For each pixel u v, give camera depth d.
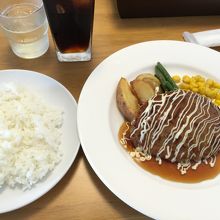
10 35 0.40
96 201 0.30
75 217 0.29
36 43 0.41
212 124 0.33
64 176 0.32
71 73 0.41
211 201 0.29
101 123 0.34
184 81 0.40
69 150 0.32
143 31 0.46
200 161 0.34
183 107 0.33
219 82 0.40
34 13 0.39
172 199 0.29
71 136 0.34
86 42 0.40
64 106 0.36
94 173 0.32
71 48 0.40
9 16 0.41
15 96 0.35
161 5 0.45
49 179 0.30
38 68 0.41
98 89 0.37
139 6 0.45
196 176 0.32
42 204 0.30
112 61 0.40
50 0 0.34
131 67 0.40
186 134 0.32
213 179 0.32
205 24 0.47
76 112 0.35
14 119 0.33
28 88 0.37
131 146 0.34
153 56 0.41
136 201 0.28
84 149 0.31
